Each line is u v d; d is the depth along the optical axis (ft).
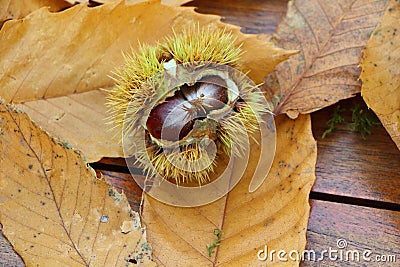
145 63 1.50
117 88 1.52
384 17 1.56
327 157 1.57
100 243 1.48
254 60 1.55
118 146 1.55
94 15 1.53
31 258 1.47
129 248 1.47
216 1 1.70
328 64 1.59
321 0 1.61
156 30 1.56
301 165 1.52
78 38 1.55
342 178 1.56
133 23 1.55
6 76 1.55
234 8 1.70
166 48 1.52
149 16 1.54
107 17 1.54
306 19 1.61
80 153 1.48
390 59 1.55
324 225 1.53
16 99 1.56
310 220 1.53
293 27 1.61
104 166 1.58
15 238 1.47
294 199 1.50
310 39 1.60
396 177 1.56
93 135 1.56
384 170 1.56
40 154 1.49
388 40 1.55
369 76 1.55
